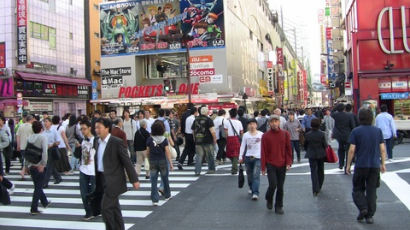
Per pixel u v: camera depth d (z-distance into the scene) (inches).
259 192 358.3
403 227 238.5
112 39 1316.4
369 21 1016.2
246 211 289.9
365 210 246.5
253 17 1763.0
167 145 332.2
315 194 331.0
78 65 1427.2
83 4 1485.0
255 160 328.2
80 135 506.9
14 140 588.1
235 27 1349.7
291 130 550.0
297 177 428.8
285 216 272.7
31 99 1175.6
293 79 3567.9
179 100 1129.4
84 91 1441.9
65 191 395.9
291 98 3378.4
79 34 1440.7
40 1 1241.4
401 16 994.1
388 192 335.6
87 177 285.9
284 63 3034.0
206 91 1217.4
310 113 576.1
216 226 254.1
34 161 303.6
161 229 253.0
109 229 215.0
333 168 475.5
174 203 326.6
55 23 1306.6
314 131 331.6
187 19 1240.8
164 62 1300.4
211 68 1216.2
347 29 1337.4
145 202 334.6
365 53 1010.7
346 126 441.4
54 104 1279.5
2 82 1105.4
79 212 309.7
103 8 1325.0
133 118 572.1
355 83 1032.8
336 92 2265.0
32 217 297.3
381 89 981.8
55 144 399.9
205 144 469.1
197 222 265.6
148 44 1279.5
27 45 1085.8
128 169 217.3
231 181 418.0
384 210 279.4
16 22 1114.1
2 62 1109.7
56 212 311.0
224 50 1208.2
